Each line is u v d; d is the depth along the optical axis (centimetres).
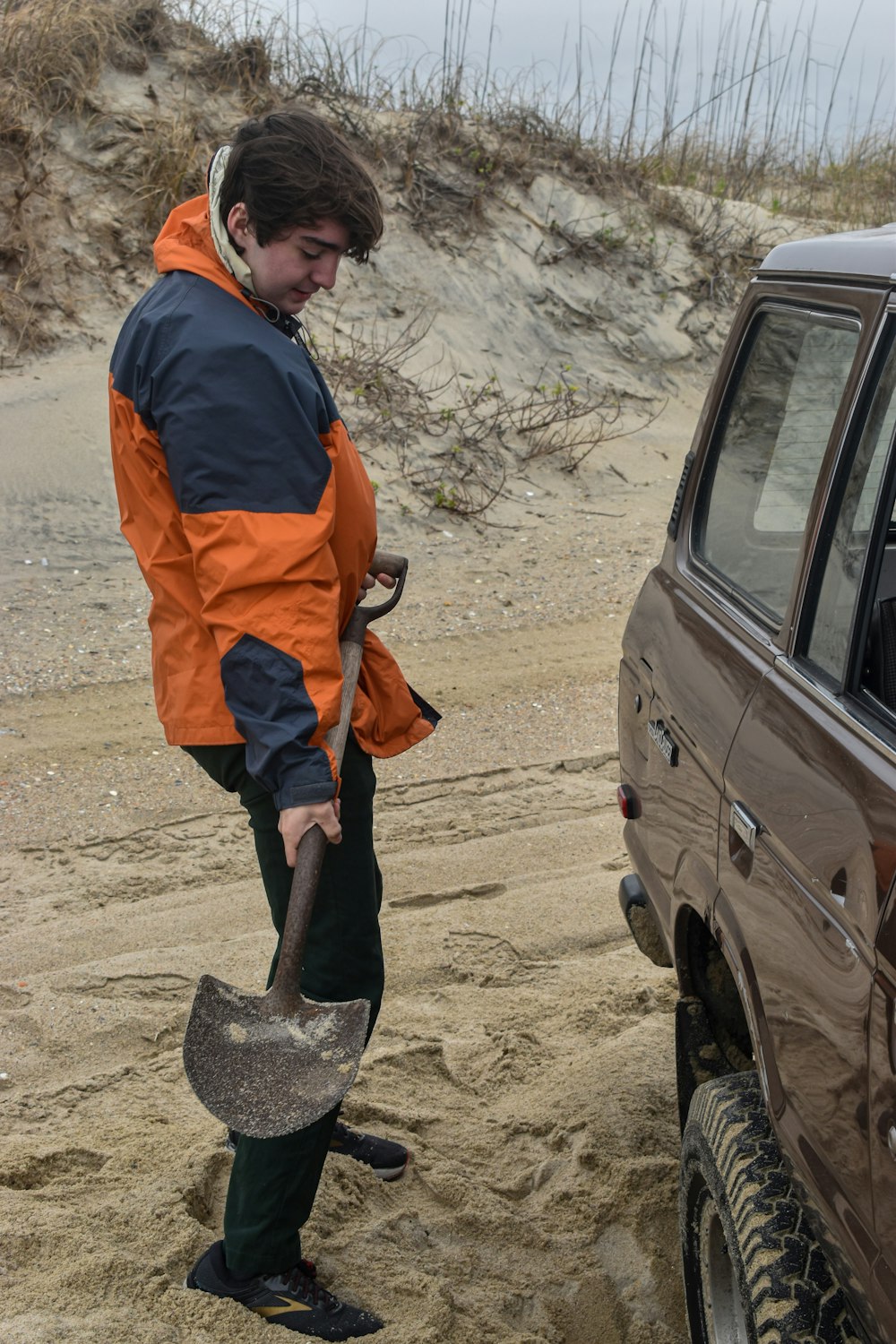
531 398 969
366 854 245
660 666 284
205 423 203
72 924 403
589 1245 276
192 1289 244
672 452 978
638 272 1113
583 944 399
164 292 214
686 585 287
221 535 203
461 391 942
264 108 1003
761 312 276
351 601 246
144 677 596
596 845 464
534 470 909
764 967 208
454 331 995
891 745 180
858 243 238
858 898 172
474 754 541
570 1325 259
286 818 208
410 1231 275
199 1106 314
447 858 452
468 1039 346
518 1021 356
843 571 208
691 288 1132
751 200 1314
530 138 1148
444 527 817
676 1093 317
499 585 744
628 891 308
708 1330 223
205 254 218
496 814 488
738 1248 199
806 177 1441
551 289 1064
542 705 590
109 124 938
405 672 622
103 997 362
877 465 202
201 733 223
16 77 921
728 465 285
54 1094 317
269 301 218
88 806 482
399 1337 242
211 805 489
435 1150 303
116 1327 232
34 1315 233
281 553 202
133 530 226
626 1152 298
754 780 216
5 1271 248
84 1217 263
